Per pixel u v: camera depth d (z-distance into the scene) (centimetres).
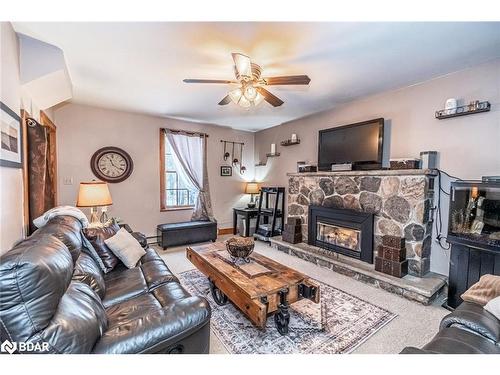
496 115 241
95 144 404
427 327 208
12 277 90
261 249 440
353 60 239
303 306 241
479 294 158
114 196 424
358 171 333
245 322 214
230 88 312
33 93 245
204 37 199
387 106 329
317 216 395
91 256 225
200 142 513
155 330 116
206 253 279
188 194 516
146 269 231
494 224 215
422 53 226
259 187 576
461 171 265
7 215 175
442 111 267
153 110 420
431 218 286
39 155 240
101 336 113
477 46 214
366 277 294
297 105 387
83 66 252
